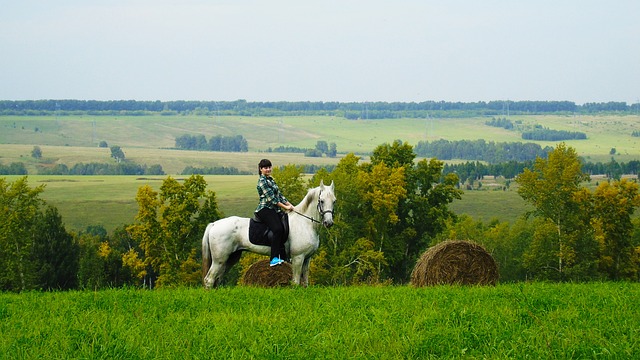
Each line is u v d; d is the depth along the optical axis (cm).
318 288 1609
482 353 941
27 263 5669
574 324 1108
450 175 6297
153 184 18238
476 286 1700
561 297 1434
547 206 5469
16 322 1175
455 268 2058
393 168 5872
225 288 1667
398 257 5838
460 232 7731
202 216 5347
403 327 1089
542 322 1104
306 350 966
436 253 2062
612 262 5503
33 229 6231
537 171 5594
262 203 1803
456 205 12850
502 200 13388
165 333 1062
